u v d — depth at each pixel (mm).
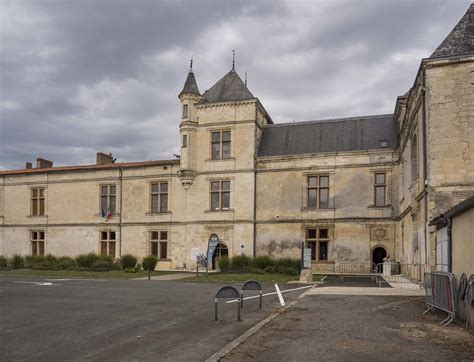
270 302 14633
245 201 31531
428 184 17438
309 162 30734
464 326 9961
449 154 17281
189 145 32812
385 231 28891
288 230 30672
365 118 31812
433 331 9469
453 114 17422
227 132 32656
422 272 19047
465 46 18094
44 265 32594
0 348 8430
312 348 8031
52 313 12578
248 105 32219
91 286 20516
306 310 12375
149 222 34344
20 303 14688
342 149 30547
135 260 32000
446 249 13109
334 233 29812
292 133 32688
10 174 39156
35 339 9188
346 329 9680
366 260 29031
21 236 38375
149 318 11672
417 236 20781
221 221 31922
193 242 32562
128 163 36594
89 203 36375
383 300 14234
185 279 24500
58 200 37438
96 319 11555
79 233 36438
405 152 24719
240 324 10727
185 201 33344
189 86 33406
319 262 29875
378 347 8109
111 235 35781
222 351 7848
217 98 33438
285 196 31000
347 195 29844
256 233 31312
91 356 7805
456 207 10977
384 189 29422
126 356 7777
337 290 17375
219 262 28953
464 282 10203
